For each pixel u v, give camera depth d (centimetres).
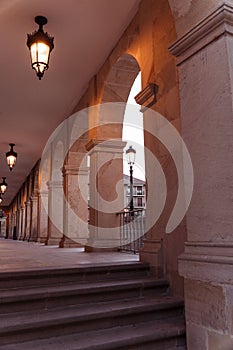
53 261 475
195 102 290
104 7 523
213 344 246
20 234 2009
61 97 840
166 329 311
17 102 871
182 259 284
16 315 304
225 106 259
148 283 384
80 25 562
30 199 1598
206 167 273
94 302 349
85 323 306
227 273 240
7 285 345
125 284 370
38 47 495
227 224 250
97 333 302
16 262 463
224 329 238
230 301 237
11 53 639
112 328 315
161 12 455
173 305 352
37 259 514
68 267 388
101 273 399
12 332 275
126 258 521
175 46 312
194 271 270
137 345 293
